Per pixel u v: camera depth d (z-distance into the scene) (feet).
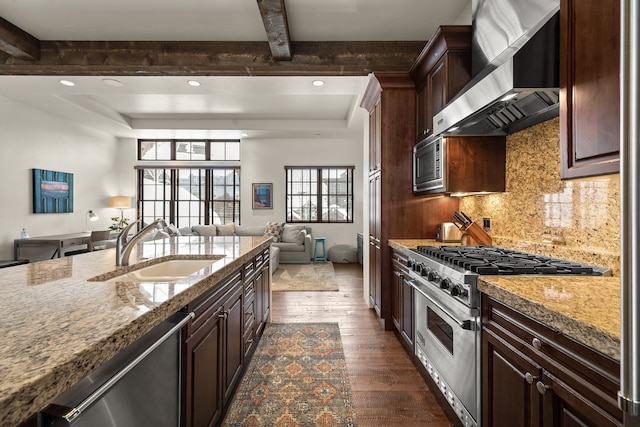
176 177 24.80
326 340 9.25
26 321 2.60
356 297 13.80
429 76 8.79
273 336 9.54
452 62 7.71
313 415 5.93
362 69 10.49
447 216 9.93
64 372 1.93
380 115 10.02
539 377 3.34
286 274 18.31
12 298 3.27
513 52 5.82
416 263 7.16
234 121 21.49
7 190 15.42
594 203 5.12
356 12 8.74
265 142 24.58
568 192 5.69
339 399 6.43
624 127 1.69
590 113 3.49
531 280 4.32
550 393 3.16
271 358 8.15
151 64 10.25
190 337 4.08
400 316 8.80
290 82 13.60
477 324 4.61
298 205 24.75
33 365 1.88
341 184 24.79
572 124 3.78
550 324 3.07
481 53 6.98
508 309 3.92
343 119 21.48
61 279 4.18
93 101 17.76
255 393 6.63
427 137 8.79
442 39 7.73
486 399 4.39
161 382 3.41
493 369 4.25
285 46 9.35
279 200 24.57
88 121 19.44
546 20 4.75
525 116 6.01
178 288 3.71
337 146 24.56
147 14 8.84
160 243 9.17
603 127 3.30
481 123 6.81
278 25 8.34
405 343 8.72
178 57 10.25
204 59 10.24
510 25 5.83
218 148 25.00
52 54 10.18
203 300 4.55
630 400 1.65
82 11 8.71
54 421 1.94
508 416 3.90
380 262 10.05
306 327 10.27
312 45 10.23
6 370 1.82
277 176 24.57
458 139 7.63
